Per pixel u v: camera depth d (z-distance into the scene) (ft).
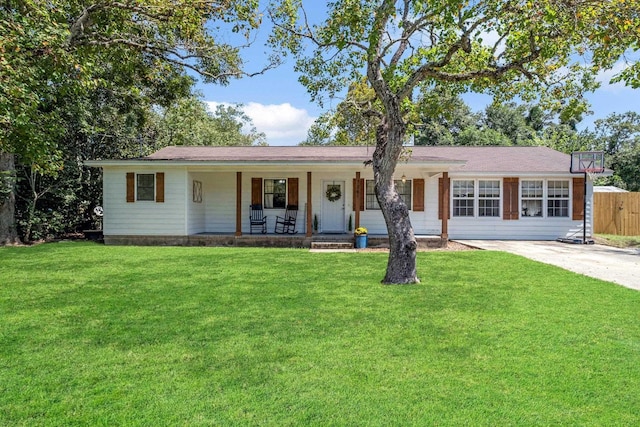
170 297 20.34
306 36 30.17
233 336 14.49
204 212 52.19
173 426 8.76
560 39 22.98
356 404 9.71
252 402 9.79
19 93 20.80
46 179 52.16
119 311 17.76
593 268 29.43
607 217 58.70
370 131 42.27
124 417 9.11
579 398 10.03
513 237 51.98
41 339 14.16
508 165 52.80
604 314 17.29
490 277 25.77
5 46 20.24
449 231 52.19
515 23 21.85
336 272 27.71
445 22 22.49
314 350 13.15
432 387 10.59
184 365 11.96
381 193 24.88
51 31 23.54
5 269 28.66
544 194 51.90
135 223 46.55
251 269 28.78
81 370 11.60
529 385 10.71
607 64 24.14
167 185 46.37
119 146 62.23
